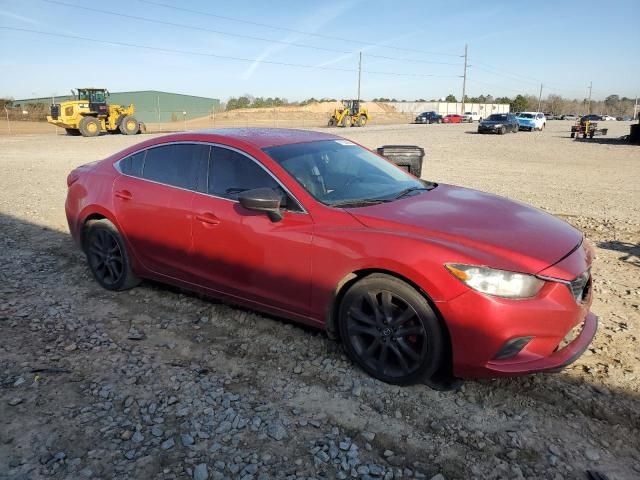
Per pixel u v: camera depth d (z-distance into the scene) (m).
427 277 2.94
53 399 3.11
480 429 2.85
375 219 3.29
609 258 5.74
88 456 2.63
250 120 64.44
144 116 71.19
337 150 4.29
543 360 2.96
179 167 4.20
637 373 3.36
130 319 4.18
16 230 6.91
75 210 4.89
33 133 34.91
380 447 2.71
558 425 2.88
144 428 2.85
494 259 2.91
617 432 2.81
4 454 2.64
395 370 3.22
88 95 31.47
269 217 3.57
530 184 11.52
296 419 2.94
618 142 26.11
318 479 2.49
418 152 6.30
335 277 3.30
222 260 3.86
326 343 3.75
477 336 2.88
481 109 100.06
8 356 3.59
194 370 3.43
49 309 4.36
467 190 4.27
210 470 2.54
